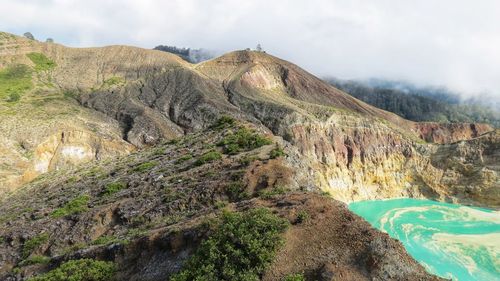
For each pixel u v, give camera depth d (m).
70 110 121.56
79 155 103.00
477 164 112.19
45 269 29.80
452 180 112.06
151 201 37.56
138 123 120.50
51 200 50.75
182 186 38.75
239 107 132.25
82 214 39.12
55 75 152.00
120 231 35.22
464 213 93.38
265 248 21.38
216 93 142.25
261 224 22.70
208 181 37.25
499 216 90.81
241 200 33.22
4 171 86.62
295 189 33.47
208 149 50.62
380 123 125.88
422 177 115.38
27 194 61.62
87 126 113.12
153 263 24.88
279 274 20.53
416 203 105.12
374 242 21.73
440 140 151.50
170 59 163.50
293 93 153.50
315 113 126.38
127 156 69.06
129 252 26.52
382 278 20.23
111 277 25.31
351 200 108.44
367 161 116.81
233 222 23.23
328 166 110.75
